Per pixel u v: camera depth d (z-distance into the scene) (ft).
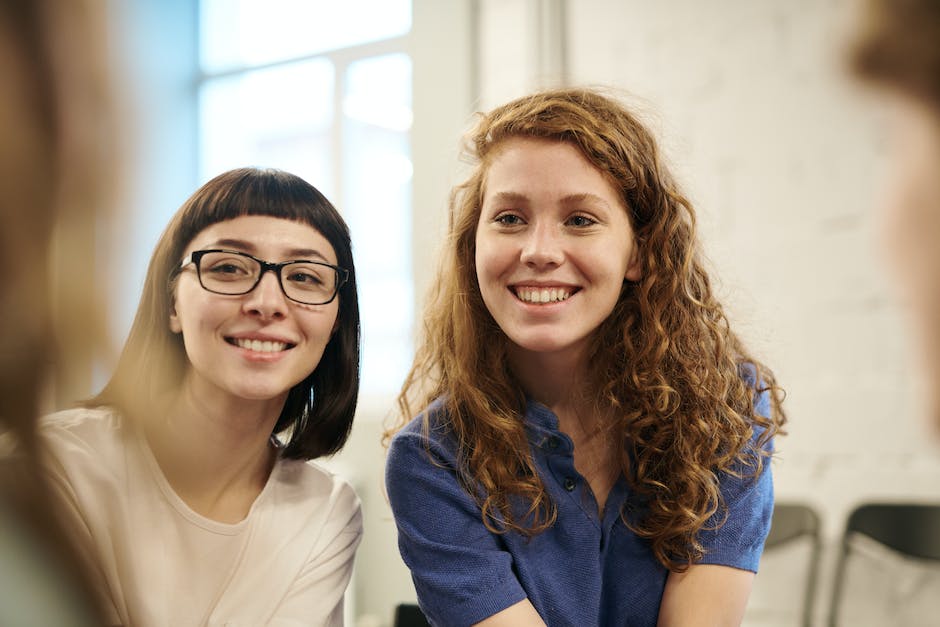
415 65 9.82
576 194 3.46
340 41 11.30
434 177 9.64
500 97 9.35
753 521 3.72
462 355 3.85
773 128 7.84
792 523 6.54
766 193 7.86
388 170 11.02
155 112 0.75
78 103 0.71
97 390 1.11
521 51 9.23
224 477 3.66
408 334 10.14
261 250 3.40
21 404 0.81
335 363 3.80
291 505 3.76
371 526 9.94
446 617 3.60
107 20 0.72
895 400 7.22
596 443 3.88
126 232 0.74
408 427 3.86
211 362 3.36
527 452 3.74
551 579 3.66
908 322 0.54
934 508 6.05
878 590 7.09
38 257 0.74
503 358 3.91
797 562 7.43
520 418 3.80
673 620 3.63
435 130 9.65
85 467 3.28
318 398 3.86
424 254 9.64
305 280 3.49
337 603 3.81
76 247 0.74
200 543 3.53
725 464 3.72
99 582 1.00
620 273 3.59
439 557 3.64
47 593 0.93
